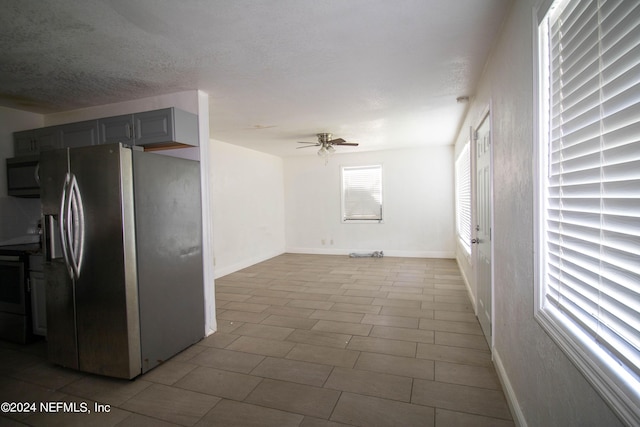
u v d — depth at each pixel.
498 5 1.77
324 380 2.32
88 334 2.42
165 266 2.64
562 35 1.21
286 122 4.30
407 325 3.27
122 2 1.66
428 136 5.51
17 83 2.76
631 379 0.80
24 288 3.01
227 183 5.74
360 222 7.20
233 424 1.89
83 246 2.39
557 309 1.28
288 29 1.97
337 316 3.56
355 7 1.75
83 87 2.87
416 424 1.84
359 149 6.80
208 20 1.85
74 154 2.39
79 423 1.92
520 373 1.73
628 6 0.81
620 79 0.86
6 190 3.36
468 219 4.35
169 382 2.34
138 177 2.42
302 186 7.58
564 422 1.17
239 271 5.85
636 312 0.80
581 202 1.08
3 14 1.75
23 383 2.36
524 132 1.59
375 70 2.63
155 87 2.92
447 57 2.42
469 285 4.20
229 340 3.01
